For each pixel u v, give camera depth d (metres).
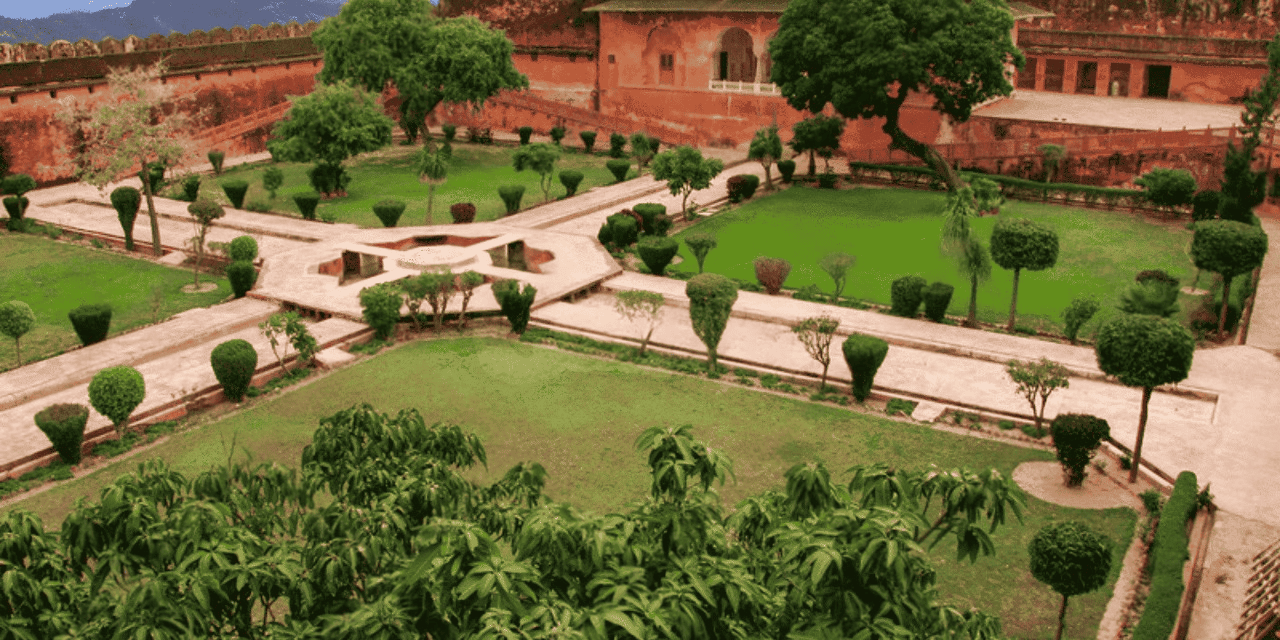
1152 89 47.25
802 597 5.92
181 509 6.79
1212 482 16.12
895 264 29.02
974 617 7.15
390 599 5.71
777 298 25.75
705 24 45.91
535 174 41.84
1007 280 27.28
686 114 47.78
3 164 38.00
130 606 5.70
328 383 20.80
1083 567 11.31
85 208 35.78
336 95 36.41
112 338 22.84
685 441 6.36
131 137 29.20
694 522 6.21
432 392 20.28
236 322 23.70
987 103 43.34
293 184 40.19
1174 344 15.63
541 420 18.97
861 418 19.03
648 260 27.75
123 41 43.09
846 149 43.56
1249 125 30.83
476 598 5.40
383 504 7.04
